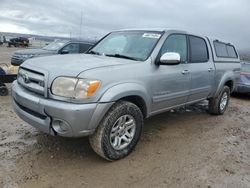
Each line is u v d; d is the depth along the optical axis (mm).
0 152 3984
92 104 3418
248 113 7613
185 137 5102
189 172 3775
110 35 5461
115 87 3641
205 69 5652
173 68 4719
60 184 3295
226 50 6828
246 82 9859
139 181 3475
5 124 5160
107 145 3723
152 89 4285
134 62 4145
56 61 3939
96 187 3285
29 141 4426
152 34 4785
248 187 3512
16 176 3387
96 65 3740
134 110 3953
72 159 3912
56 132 3457
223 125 6094
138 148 4426
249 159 4348
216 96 6508
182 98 5102
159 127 5574
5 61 17812
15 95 3916
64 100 3371
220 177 3701
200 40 5738
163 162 4016
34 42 49312
